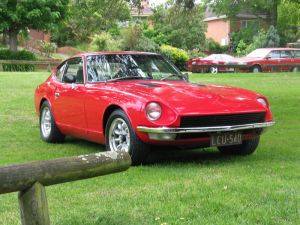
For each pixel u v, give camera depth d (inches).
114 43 1477.6
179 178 220.7
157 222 161.5
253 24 1850.4
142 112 237.9
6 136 347.9
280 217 164.7
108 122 258.5
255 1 1604.3
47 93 320.8
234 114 245.6
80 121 285.7
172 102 238.8
